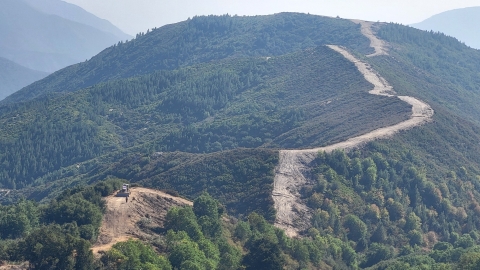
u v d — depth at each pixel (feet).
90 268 232.12
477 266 293.84
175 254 258.37
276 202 438.81
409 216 452.35
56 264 231.09
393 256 396.16
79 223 274.98
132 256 240.94
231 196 470.39
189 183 508.53
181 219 295.07
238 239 330.34
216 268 269.44
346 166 496.23
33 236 241.96
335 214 432.25
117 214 296.10
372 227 438.40
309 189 461.37
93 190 313.73
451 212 474.08
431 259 345.10
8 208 301.84
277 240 324.60
